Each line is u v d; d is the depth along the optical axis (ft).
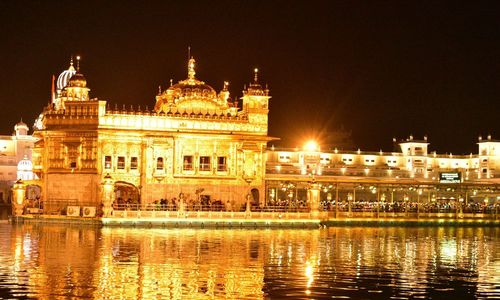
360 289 157.69
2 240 233.96
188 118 340.18
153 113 334.44
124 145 328.08
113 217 296.51
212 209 321.32
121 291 149.48
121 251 208.13
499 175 498.69
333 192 446.60
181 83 355.77
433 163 507.71
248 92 353.92
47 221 304.50
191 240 244.22
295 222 323.16
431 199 457.27
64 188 323.78
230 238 255.29
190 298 144.77
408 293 155.02
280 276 171.12
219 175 343.46
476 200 466.29
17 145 533.14
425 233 309.63
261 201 351.05
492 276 177.99
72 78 350.64
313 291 153.99
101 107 324.19
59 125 325.83
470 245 253.03
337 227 336.08
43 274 167.32
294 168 453.17
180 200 306.96
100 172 322.55
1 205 506.48
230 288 155.12
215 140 342.85
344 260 201.87
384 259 206.69
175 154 336.29
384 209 367.86
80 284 155.94
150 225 299.99
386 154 491.31
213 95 349.82
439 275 178.50
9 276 164.45
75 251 206.69
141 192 329.93
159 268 178.60
